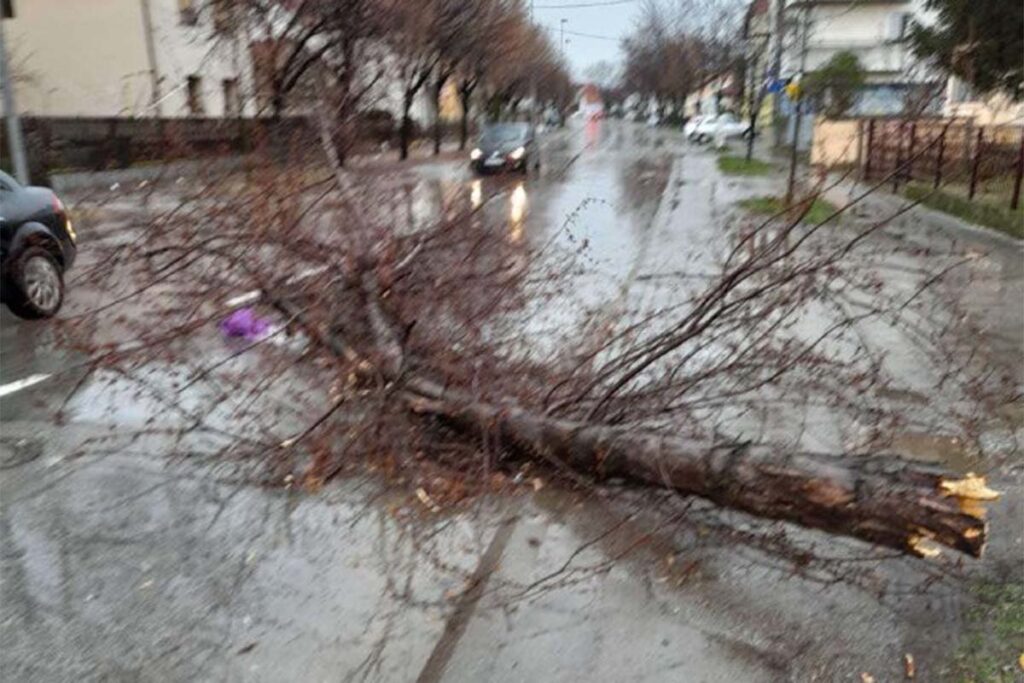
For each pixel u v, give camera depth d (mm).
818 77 31609
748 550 3822
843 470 3496
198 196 5598
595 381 4516
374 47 12375
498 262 5758
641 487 4199
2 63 17328
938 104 17719
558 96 73688
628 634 3301
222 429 5148
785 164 27984
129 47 28562
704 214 15250
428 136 42656
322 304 5395
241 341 6715
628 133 65438
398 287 5227
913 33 20734
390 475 4457
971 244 12078
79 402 5746
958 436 5031
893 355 6645
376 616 3430
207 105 16984
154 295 6520
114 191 8906
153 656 3205
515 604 3488
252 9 10758
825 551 3779
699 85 67312
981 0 17984
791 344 5656
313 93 7746
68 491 4473
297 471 4582
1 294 7949
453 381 4727
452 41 23266
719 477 3740
